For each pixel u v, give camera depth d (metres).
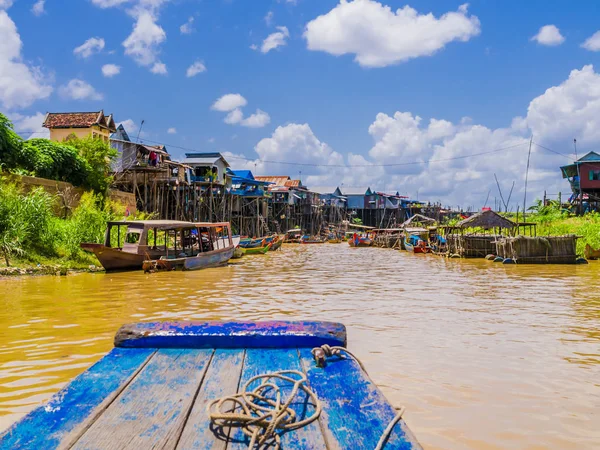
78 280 16.66
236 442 2.42
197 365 3.51
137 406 2.80
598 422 5.26
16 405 5.56
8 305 11.70
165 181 37.19
